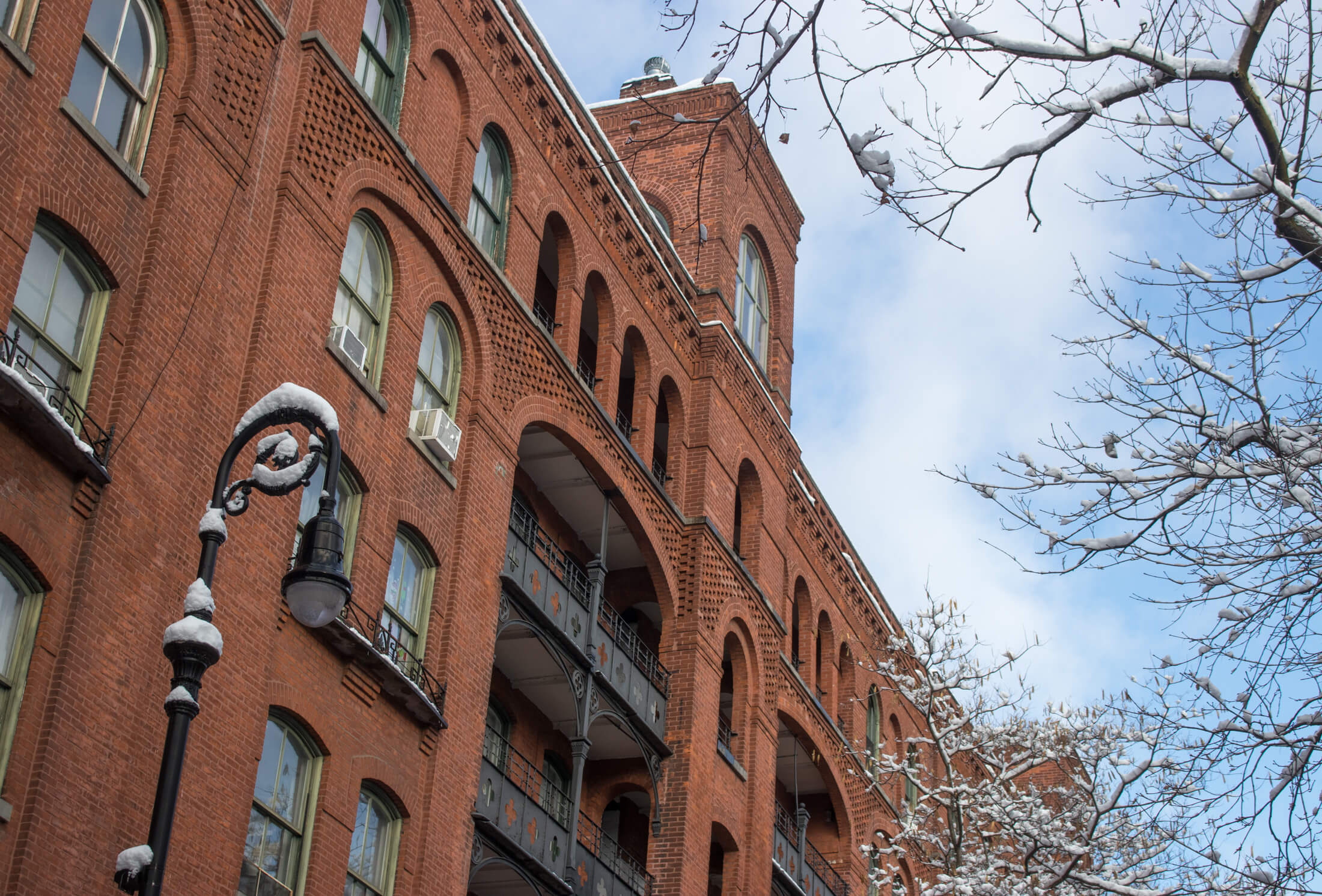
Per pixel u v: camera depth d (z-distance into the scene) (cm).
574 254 2730
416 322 2192
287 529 1828
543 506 2806
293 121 1973
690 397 3158
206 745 1628
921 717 4309
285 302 1880
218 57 1834
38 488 1469
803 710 3484
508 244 2498
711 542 3047
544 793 2658
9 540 1426
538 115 2661
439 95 2375
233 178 1828
